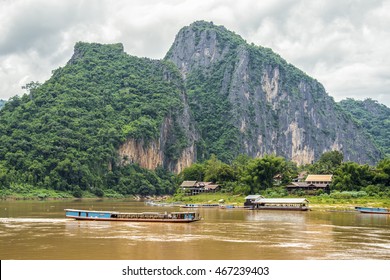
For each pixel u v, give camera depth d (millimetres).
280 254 70688
